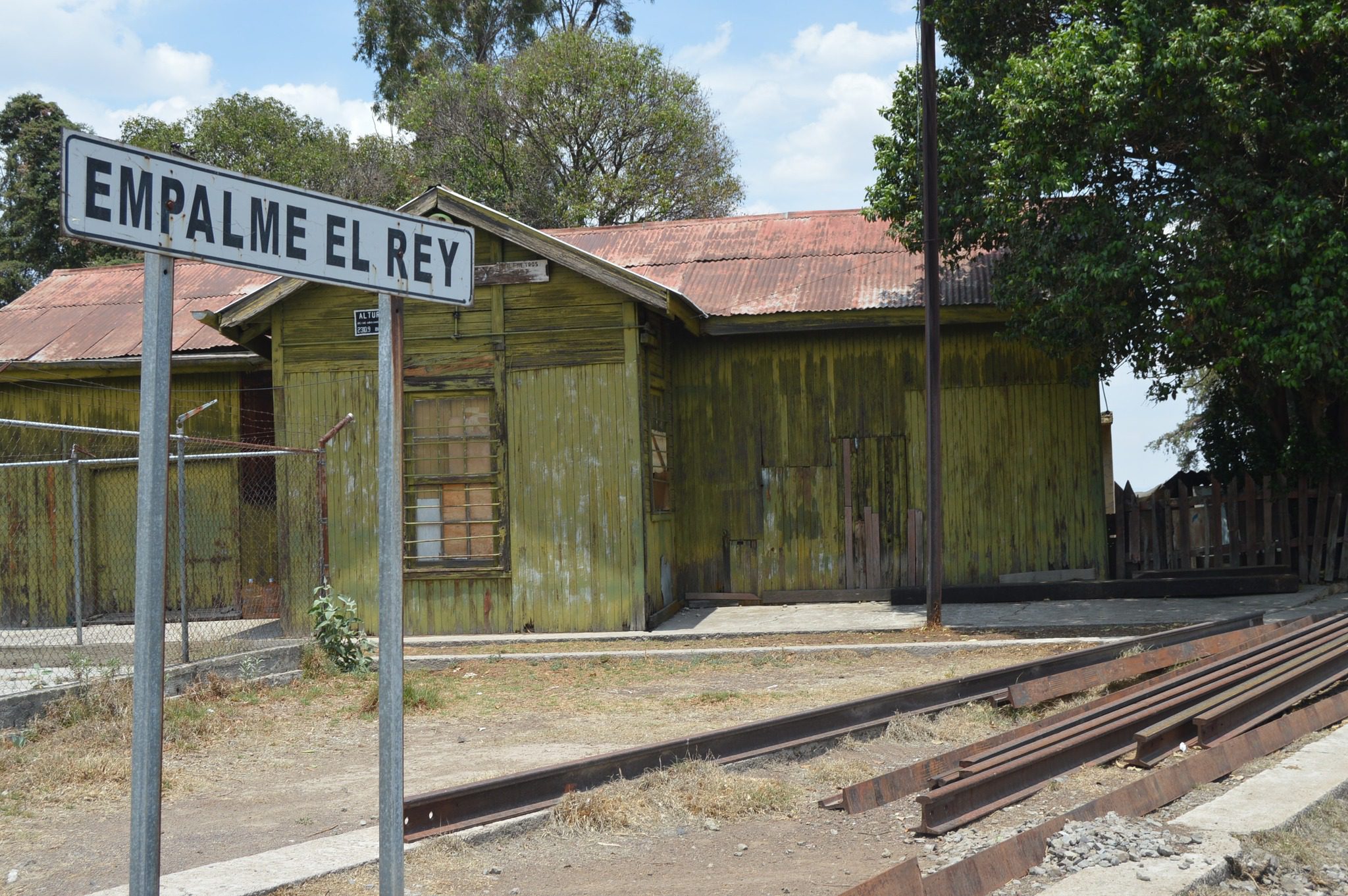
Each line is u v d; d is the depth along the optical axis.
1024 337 14.24
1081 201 12.91
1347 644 9.27
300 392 14.27
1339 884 4.77
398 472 3.36
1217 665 8.86
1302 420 15.12
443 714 9.84
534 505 13.95
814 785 6.85
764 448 15.76
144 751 2.68
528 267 13.96
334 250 3.24
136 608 2.71
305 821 6.36
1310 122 11.81
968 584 15.20
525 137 36.50
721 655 12.20
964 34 14.13
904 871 4.27
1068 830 5.02
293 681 10.86
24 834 6.17
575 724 9.21
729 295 15.84
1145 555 15.28
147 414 2.76
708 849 5.72
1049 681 8.90
